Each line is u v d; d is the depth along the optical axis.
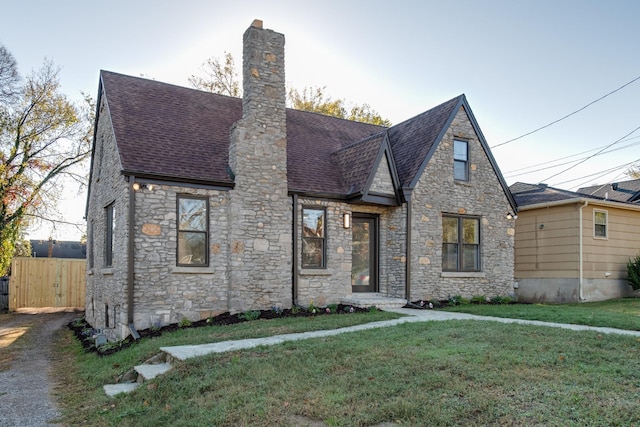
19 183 19.75
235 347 7.45
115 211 11.42
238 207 11.41
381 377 5.39
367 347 6.80
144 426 5.11
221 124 13.68
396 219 13.63
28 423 5.71
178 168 10.97
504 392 4.66
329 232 12.88
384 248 13.97
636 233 17.19
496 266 15.13
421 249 13.49
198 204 11.27
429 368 5.56
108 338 11.62
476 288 14.58
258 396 5.21
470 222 14.91
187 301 10.80
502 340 6.91
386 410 4.44
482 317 10.41
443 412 4.29
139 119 12.23
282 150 12.19
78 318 17.30
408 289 13.14
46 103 20.39
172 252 10.72
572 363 5.59
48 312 19.70
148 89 13.74
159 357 7.55
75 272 21.61
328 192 12.75
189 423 4.84
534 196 17.58
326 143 15.59
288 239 12.04
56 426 5.60
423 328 8.27
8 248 19.34
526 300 16.92
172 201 10.83
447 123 14.15
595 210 15.96
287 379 5.66
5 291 20.09
